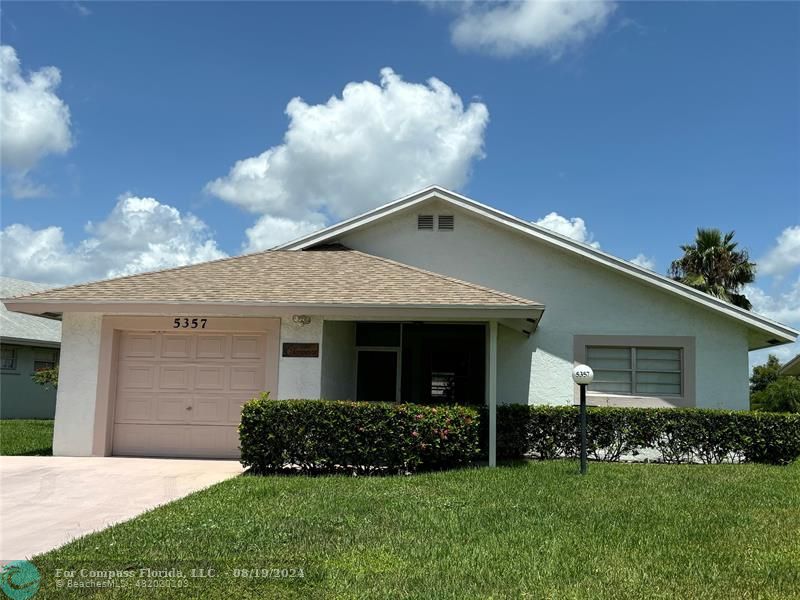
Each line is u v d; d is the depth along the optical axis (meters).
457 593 4.96
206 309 11.37
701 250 27.67
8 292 25.61
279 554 5.88
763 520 7.32
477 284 14.32
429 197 14.42
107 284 12.39
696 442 12.23
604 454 12.53
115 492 8.74
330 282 12.24
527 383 13.93
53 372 19.64
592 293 14.02
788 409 26.53
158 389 12.05
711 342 13.61
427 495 8.36
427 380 14.83
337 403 10.26
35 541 6.44
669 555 5.96
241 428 10.20
